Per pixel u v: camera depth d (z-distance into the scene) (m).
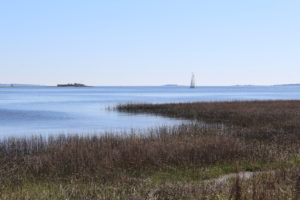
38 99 81.00
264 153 12.17
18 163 11.48
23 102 66.56
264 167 10.68
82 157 10.84
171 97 90.19
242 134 17.44
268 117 25.98
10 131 25.17
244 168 10.62
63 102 66.44
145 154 11.49
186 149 12.10
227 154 12.02
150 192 7.29
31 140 15.99
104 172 9.77
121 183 8.63
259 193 6.54
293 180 7.76
